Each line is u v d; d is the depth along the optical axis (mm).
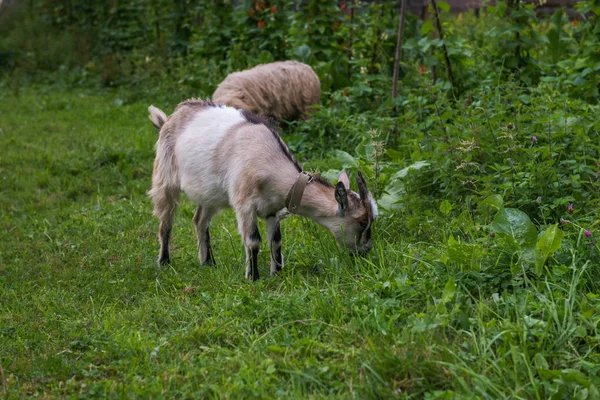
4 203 6949
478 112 6191
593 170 5008
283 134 7996
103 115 10461
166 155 5016
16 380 3449
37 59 14242
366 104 7926
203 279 4672
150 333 3891
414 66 7785
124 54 13438
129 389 3246
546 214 4684
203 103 5035
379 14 8742
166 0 12547
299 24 9047
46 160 8133
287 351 3461
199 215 5000
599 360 3111
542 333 3230
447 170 5426
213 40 10641
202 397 3176
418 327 3377
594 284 3715
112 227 6062
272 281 4508
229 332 3775
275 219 4652
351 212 4426
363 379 3154
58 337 3926
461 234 4688
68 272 5043
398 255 4387
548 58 8383
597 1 7016
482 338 3242
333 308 3791
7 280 4969
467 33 10188
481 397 2928
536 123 5523
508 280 3793
